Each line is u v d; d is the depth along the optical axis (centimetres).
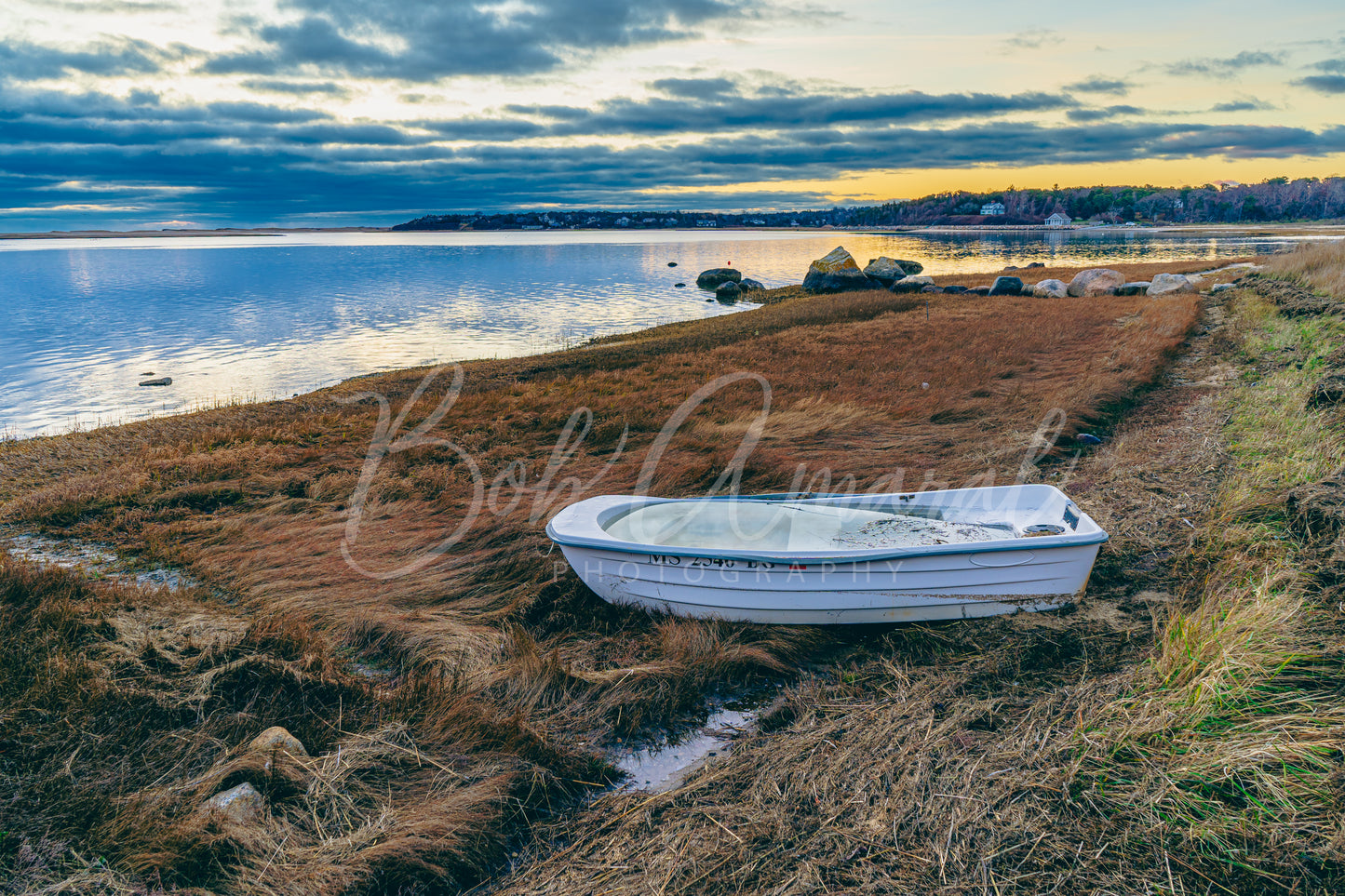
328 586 603
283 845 323
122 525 747
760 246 12812
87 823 329
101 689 416
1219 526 593
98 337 2758
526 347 2409
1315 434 747
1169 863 293
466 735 404
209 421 1263
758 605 522
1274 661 380
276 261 9362
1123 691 403
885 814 333
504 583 610
